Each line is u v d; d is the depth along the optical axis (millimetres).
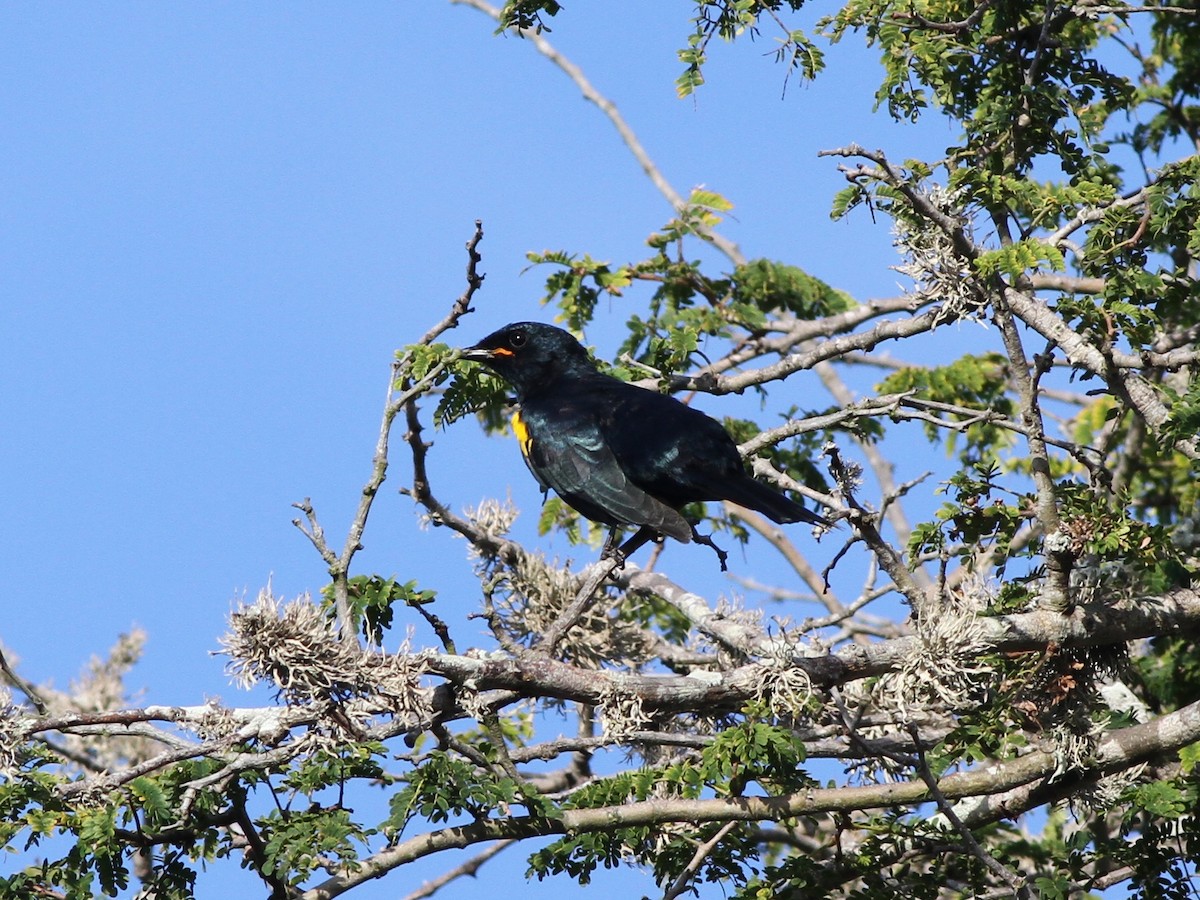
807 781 10609
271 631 8711
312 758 9492
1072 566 10547
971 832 11109
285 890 9469
